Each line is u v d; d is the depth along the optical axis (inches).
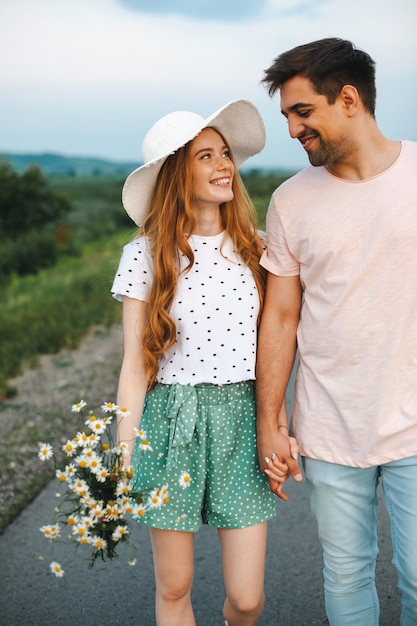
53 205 1327.5
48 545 170.1
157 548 116.3
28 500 191.0
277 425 115.1
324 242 110.4
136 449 117.3
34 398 285.9
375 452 110.0
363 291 108.5
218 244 118.6
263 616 141.8
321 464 115.0
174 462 112.7
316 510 117.1
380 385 108.7
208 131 117.3
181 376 114.8
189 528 114.2
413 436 108.6
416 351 107.7
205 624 140.9
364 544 116.3
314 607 143.8
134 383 116.7
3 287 742.5
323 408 113.8
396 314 107.3
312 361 115.2
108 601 149.4
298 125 108.7
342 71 104.9
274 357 117.3
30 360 345.4
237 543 115.4
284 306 119.1
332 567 116.7
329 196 111.0
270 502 117.9
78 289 558.6
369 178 108.7
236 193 120.8
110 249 1078.4
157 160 113.5
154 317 114.6
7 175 1298.0
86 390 291.9
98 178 5743.1
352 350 110.0
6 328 414.9
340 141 107.3
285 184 116.2
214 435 113.3
